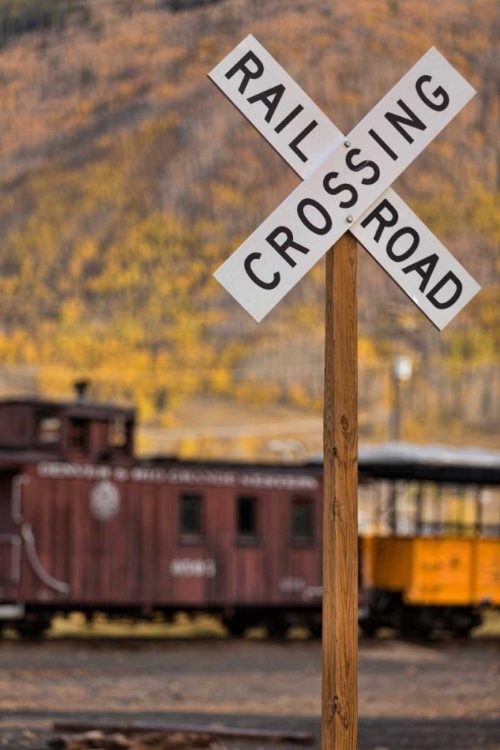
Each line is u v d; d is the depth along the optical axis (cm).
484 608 8744
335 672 1595
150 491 7600
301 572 8081
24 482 7181
